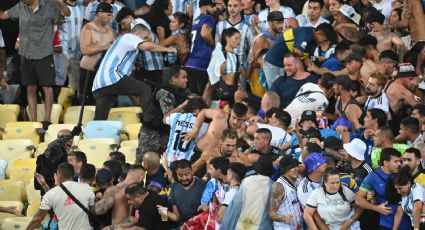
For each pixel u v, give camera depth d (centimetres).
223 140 3497
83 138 4109
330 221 3234
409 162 3269
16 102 4456
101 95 4162
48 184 3638
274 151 3544
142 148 3944
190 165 3428
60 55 4397
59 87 4419
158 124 3925
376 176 3256
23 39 4262
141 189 3375
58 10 4288
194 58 4250
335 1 4309
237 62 4066
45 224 3453
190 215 3419
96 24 4291
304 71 3941
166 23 4444
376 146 3425
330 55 4028
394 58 3806
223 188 3353
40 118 4344
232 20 4250
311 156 3284
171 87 3934
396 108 3712
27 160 3972
